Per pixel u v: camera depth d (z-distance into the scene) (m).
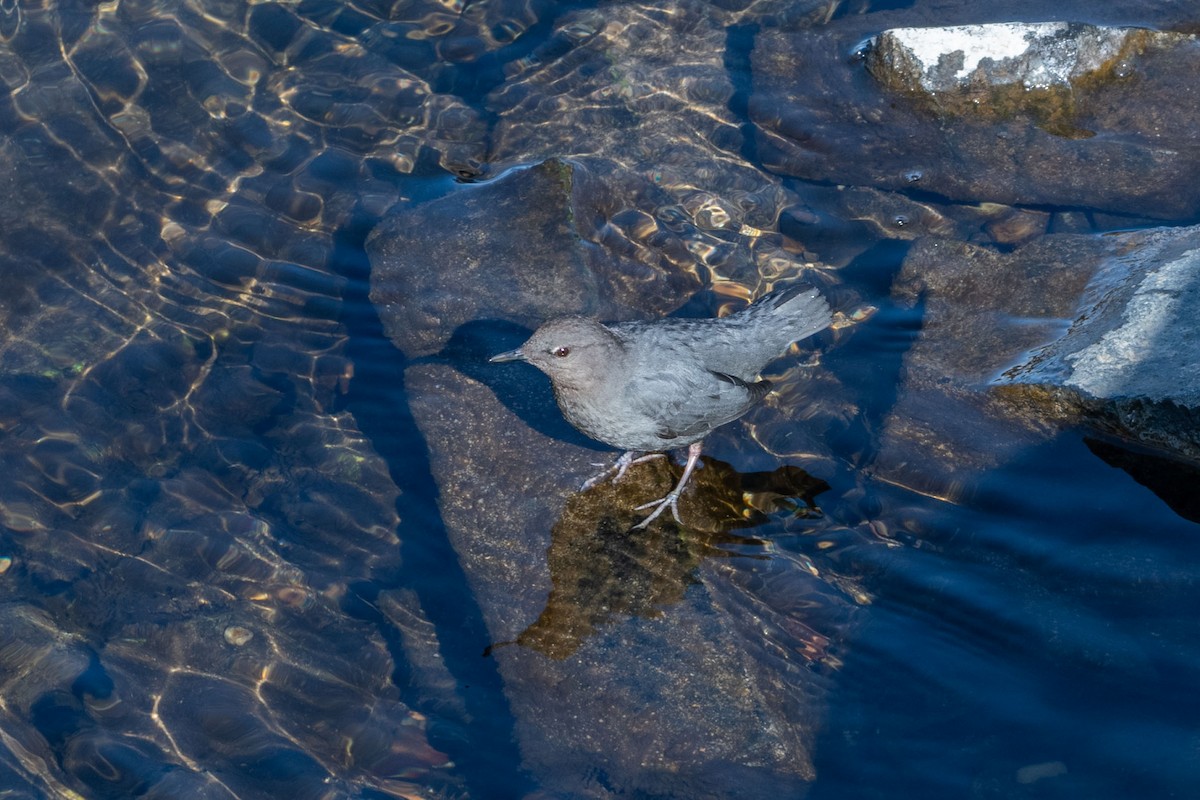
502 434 5.87
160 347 6.52
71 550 5.60
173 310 6.70
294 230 7.14
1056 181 7.13
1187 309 5.82
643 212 7.19
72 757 4.78
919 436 5.81
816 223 7.07
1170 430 5.40
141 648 5.21
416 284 6.68
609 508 5.58
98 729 4.89
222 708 5.00
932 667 4.92
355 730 4.93
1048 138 7.40
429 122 7.80
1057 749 4.57
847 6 8.52
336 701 5.04
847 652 5.02
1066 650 4.88
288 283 6.84
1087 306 6.20
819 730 4.80
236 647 5.24
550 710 4.87
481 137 7.72
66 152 7.36
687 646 5.02
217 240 7.05
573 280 6.62
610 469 5.73
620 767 4.68
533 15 8.53
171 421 6.18
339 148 7.61
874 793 4.56
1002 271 6.53
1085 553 5.23
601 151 7.59
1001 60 7.62
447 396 6.05
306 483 5.89
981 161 7.32
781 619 5.15
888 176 7.30
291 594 5.45
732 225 7.10
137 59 7.85
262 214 7.20
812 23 8.42
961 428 5.82
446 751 4.82
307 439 6.08
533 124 7.79
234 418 6.20
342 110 7.82
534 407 6.01
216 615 5.35
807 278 6.75
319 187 7.38
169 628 5.29
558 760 4.73
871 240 6.95
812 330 5.79
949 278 6.57
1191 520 5.33
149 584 5.47
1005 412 5.86
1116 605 5.01
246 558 5.58
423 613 5.32
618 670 4.94
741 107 7.86
